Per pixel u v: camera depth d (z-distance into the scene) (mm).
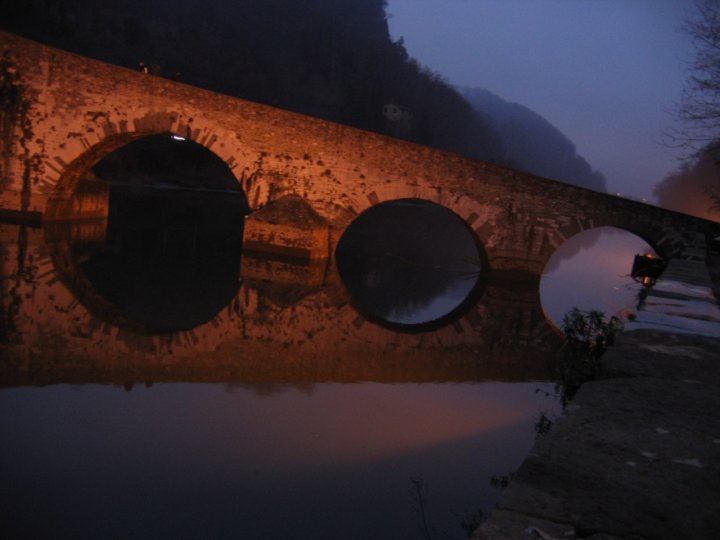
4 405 6043
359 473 4980
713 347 4293
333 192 18891
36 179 18188
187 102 18141
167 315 11336
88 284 13164
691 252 18406
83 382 6969
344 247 27203
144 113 18078
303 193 18859
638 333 4656
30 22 48094
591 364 6164
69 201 20203
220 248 20984
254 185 18766
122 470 4801
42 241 17125
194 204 35781
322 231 18672
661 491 1956
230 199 42719
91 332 9391
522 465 2121
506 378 8719
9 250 15273
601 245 48094
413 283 19672
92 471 4750
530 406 7188
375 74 86312
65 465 4820
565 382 6516
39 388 6633
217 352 8984
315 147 18703
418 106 90375
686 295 7621
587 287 20406
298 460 5188
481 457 5434
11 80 17672
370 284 18203
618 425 2557
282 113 18500
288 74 76812
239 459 5137
